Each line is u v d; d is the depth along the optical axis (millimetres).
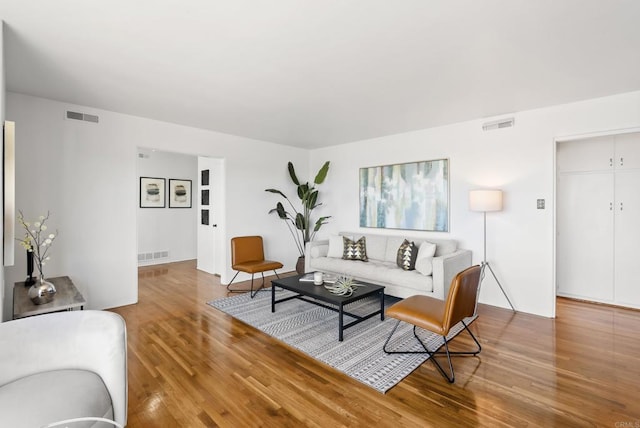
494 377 2295
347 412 1916
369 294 3234
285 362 2520
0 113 1817
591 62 2459
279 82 2861
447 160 4316
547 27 1970
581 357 2582
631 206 3869
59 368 1570
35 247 3244
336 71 2627
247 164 5215
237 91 3082
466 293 2402
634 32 2021
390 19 1889
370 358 2586
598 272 4094
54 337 1582
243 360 2551
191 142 4496
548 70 2605
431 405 1977
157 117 3998
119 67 2551
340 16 1859
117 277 3855
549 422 1816
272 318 3494
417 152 4633
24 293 2701
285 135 5008
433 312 2496
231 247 4617
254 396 2074
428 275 3682
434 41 2145
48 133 3354
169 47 2227
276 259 5684
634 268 3854
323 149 5996
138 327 3227
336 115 3885
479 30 2008
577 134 3365
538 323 3352
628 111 3092
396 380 2256
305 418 1862
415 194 4660
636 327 3234
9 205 1904
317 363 2508
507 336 3010
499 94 3158
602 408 1938
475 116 3914
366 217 5285
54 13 1813
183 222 7086
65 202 3477
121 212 3871
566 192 4312
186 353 2668
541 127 3582
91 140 3629
